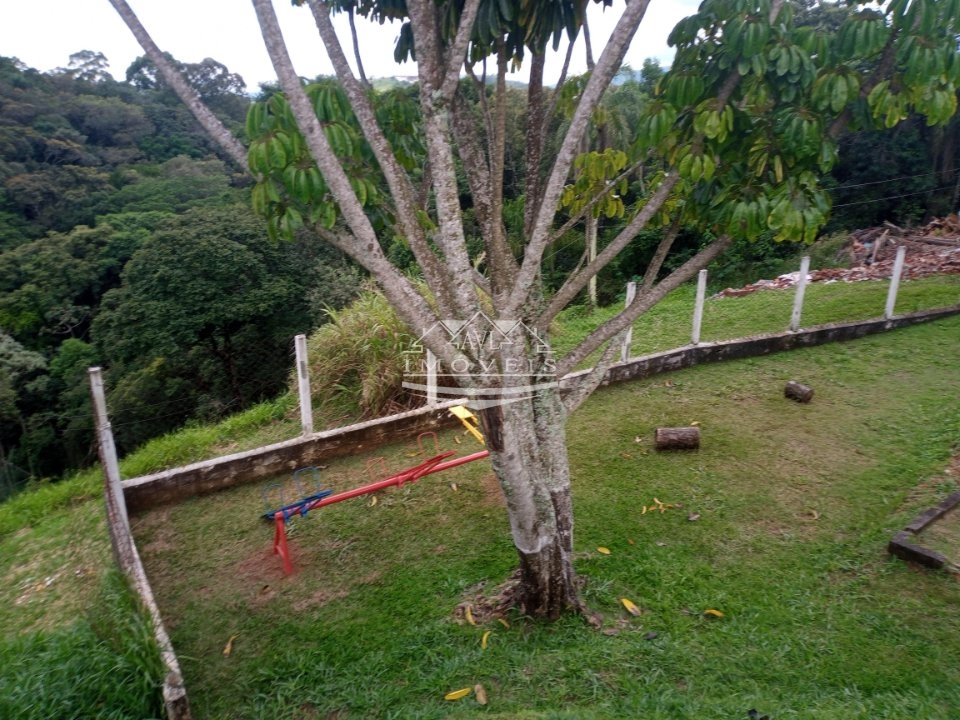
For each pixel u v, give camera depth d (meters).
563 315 12.57
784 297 10.70
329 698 3.40
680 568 4.29
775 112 3.30
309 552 4.71
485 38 3.15
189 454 6.41
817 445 5.84
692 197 3.73
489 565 4.43
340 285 18.98
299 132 2.95
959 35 3.10
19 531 5.79
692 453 5.81
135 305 17.52
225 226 18.53
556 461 3.73
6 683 3.30
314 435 5.95
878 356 7.88
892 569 4.19
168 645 3.40
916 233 15.30
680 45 3.36
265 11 2.56
